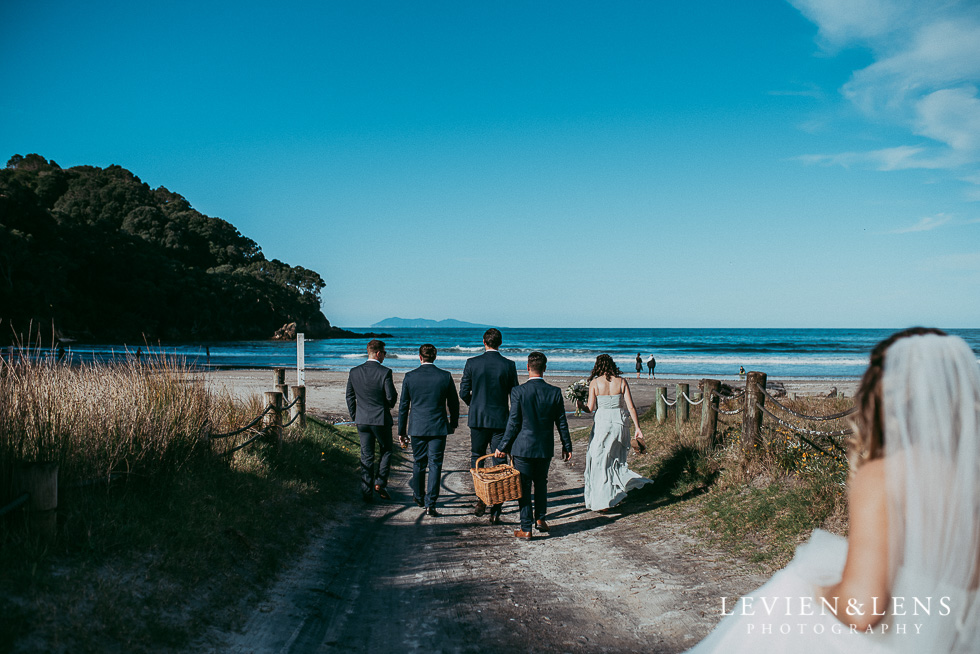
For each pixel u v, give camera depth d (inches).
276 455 276.4
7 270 2773.1
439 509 283.7
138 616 125.0
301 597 163.8
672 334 5812.0
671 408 471.5
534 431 231.9
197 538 165.5
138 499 174.1
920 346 52.1
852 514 54.1
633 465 341.4
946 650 50.0
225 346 3506.4
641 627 146.8
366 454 288.7
